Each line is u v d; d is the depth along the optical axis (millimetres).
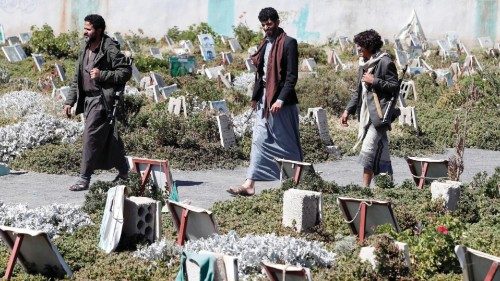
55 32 44562
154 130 18172
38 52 34344
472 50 40031
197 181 15789
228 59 34094
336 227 11508
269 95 13297
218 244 10047
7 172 16047
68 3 44625
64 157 16734
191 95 22031
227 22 43188
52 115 20578
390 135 21641
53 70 29719
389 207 10906
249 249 9758
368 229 11008
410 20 41281
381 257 9531
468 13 41406
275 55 13234
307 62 32625
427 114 24125
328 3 42469
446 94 26078
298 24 42875
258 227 11336
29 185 14906
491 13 41125
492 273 8742
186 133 18516
